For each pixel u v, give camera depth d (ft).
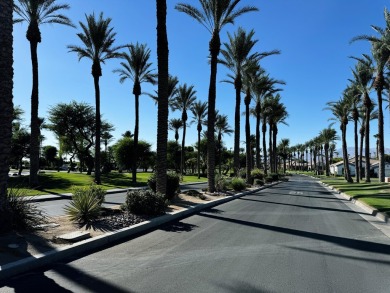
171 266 20.01
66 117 151.33
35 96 81.61
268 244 26.17
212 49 74.02
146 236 28.40
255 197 70.90
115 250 23.49
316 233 31.07
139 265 20.08
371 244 26.89
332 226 35.17
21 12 78.64
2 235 23.95
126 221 32.04
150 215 36.50
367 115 129.29
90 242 23.89
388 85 114.42
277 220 38.42
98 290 15.97
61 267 19.34
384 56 97.76
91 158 155.43
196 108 187.52
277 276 18.58
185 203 49.93
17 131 138.21
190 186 108.17
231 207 51.01
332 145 458.91
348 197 71.26
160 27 48.78
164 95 48.39
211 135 71.56
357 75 125.49
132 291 15.97
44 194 66.28
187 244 25.67
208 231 31.04
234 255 22.74
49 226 27.63
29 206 27.81
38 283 16.72
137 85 116.06
